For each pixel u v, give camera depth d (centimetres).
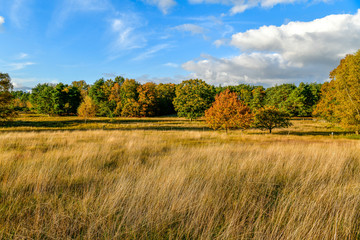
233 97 2048
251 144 1188
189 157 659
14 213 275
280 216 267
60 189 379
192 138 1506
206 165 549
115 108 5884
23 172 438
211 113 2064
